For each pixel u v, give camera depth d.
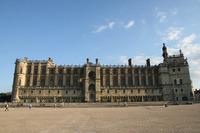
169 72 101.50
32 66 100.50
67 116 37.56
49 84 99.38
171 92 98.06
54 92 94.38
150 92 99.31
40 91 93.56
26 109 60.12
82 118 33.84
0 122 29.06
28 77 99.06
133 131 20.92
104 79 102.88
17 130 22.33
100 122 28.34
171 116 34.16
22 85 95.56
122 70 106.81
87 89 92.56
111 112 46.00
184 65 100.94
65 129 22.77
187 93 97.12
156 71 106.94
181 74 100.31
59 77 101.12
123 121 29.02
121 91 97.94
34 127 24.36
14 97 91.25
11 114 42.09
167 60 105.69
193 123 25.33
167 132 20.05
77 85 100.94
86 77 94.31
